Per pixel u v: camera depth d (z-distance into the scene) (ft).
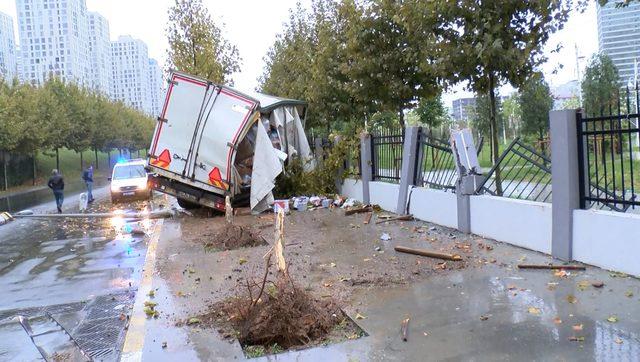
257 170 44.88
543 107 73.97
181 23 76.18
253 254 27.68
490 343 14.12
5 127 97.76
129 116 215.31
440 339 14.66
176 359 14.48
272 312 15.65
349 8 42.01
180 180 45.01
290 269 23.63
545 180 28.04
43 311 22.63
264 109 46.52
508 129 117.19
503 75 30.35
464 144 29.07
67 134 132.16
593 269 20.22
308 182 50.78
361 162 44.75
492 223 26.91
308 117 63.67
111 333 19.30
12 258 35.40
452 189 31.71
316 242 29.71
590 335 14.11
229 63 81.10
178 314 18.20
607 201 20.49
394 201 38.58
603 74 81.15
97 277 28.43
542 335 14.35
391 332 15.43
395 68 41.39
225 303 18.67
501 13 28.19
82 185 124.36
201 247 31.09
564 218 21.71
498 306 16.90
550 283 18.88
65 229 47.83
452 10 28.76
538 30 28.60
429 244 26.81
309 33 73.15
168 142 45.21
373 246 27.45
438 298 18.17
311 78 64.75
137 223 47.47
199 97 44.09
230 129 43.34
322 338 15.57
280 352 14.69
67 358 17.20
